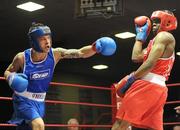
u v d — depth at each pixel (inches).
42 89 136.5
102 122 455.5
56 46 340.8
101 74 458.6
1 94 376.2
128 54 385.1
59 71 420.5
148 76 132.6
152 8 264.4
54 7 264.7
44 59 135.2
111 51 134.3
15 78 127.0
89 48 135.2
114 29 310.5
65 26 302.8
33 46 132.6
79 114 434.0
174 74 445.7
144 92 131.6
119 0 200.8
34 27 132.6
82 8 204.5
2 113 374.3
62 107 415.8
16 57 136.3
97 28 309.4
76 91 437.4
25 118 132.2
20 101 133.8
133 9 268.2
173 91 462.0
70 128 227.0
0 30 304.8
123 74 462.0
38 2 254.8
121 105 134.9
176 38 339.0
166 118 419.2
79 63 408.8
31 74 133.7
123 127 134.5
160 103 133.0
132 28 307.9
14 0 250.5
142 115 131.6
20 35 316.8
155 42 131.9
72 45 345.7
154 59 129.0
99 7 202.1
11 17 280.1
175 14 276.1
